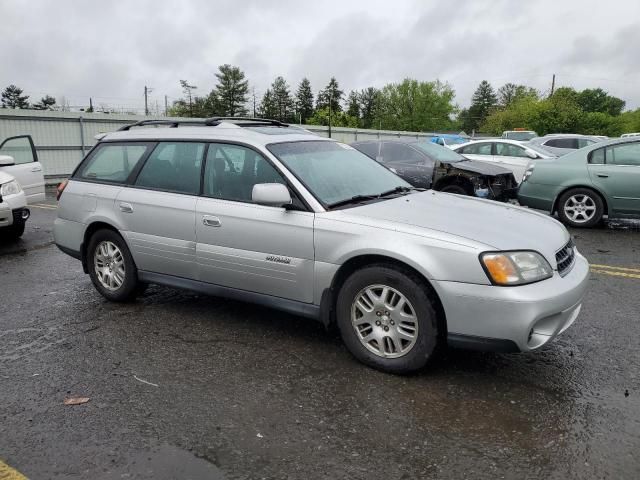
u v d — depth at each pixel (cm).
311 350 398
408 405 318
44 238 855
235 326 448
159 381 352
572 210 898
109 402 325
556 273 341
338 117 8400
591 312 471
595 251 722
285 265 389
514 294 316
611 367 366
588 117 6800
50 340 422
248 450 275
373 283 354
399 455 270
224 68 8300
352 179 435
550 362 374
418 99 9162
